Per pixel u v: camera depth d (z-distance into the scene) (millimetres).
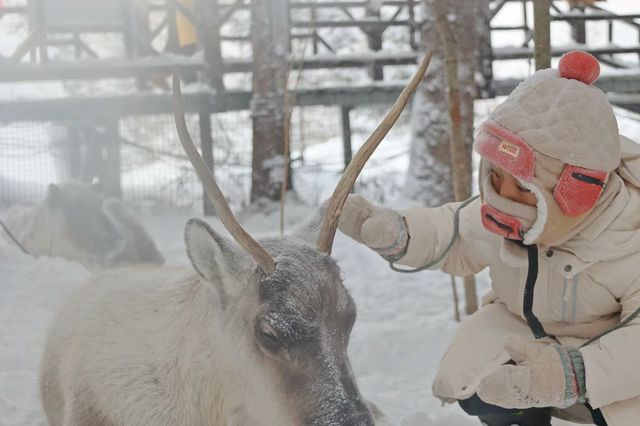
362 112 13703
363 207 3254
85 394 3213
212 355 2924
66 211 7016
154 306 3238
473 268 3445
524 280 3094
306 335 2613
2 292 5707
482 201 2916
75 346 3324
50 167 12000
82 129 11836
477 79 12172
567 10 14648
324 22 12797
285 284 2684
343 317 2746
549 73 2750
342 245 7824
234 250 2865
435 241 3326
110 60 11656
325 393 2559
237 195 11797
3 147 11812
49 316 5559
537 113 2650
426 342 5152
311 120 13070
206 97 11531
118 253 6926
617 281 2832
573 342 3010
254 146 11109
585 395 2629
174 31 13227
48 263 6301
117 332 3240
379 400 4160
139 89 12188
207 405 2963
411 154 10250
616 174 2797
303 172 12492
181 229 10031
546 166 2639
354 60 12359
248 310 2756
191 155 2734
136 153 12133
